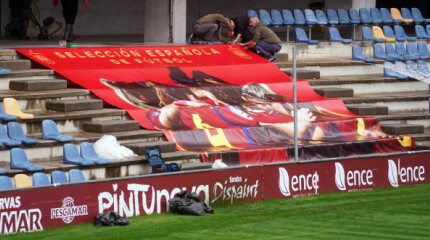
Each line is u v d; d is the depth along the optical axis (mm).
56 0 60188
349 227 33000
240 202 37406
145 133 44344
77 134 43469
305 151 47000
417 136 53094
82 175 35812
